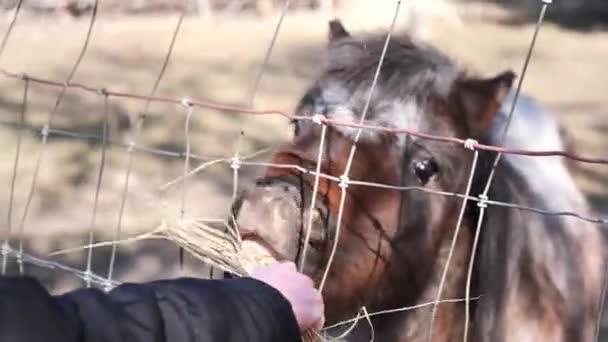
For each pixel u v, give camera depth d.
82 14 13.98
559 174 3.21
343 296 2.72
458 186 2.89
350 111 2.73
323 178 2.59
